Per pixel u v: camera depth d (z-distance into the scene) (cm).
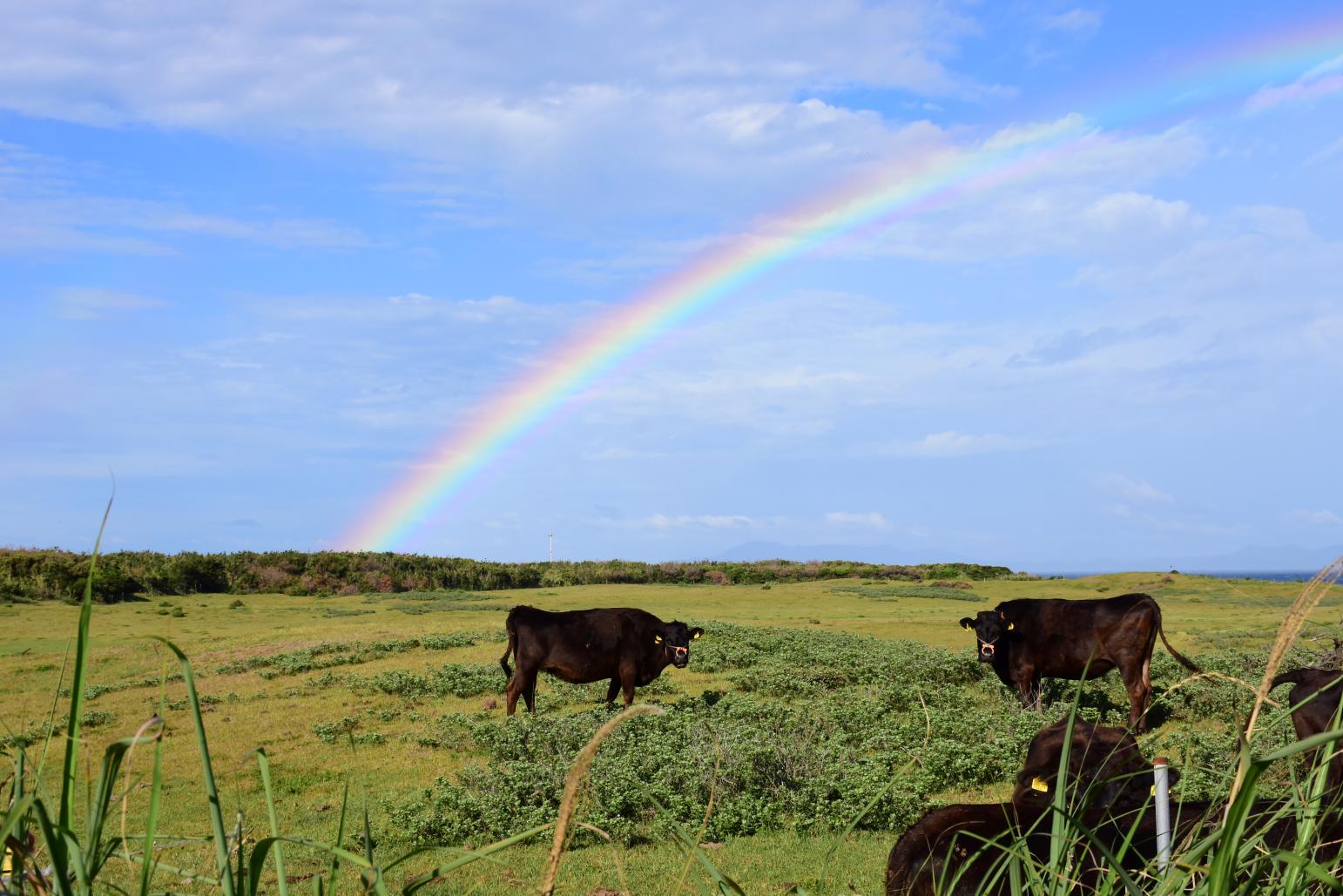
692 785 1148
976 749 1273
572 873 932
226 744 1692
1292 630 229
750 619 3744
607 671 1781
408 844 1073
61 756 1418
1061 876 297
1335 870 402
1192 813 551
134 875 846
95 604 4562
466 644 2841
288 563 5709
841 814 1075
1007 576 6556
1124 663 1567
